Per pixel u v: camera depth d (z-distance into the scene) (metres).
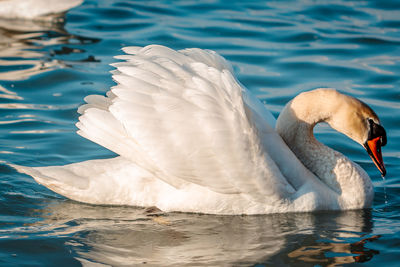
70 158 13.73
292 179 11.59
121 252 10.09
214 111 10.96
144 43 20.56
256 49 20.66
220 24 22.75
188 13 23.89
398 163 14.10
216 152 10.98
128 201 11.85
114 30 21.88
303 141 12.22
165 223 11.24
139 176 11.66
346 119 11.92
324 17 23.91
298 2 25.45
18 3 22.61
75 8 24.05
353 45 21.17
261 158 11.10
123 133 11.11
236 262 9.72
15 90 17.08
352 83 18.30
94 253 10.02
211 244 10.38
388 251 10.12
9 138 14.43
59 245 10.27
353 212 11.91
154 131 10.94
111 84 17.50
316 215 11.64
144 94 10.99
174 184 11.41
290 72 18.98
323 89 12.14
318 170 12.18
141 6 24.44
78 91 17.09
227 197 11.45
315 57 20.14
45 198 12.19
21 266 9.52
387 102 17.09
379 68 19.36
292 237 10.67
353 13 24.36
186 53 12.23
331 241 10.53
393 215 11.77
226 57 19.84
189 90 11.05
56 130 15.01
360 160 14.37
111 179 11.76
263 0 25.67
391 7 24.98
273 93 17.50
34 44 20.41
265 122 11.69
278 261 9.78
